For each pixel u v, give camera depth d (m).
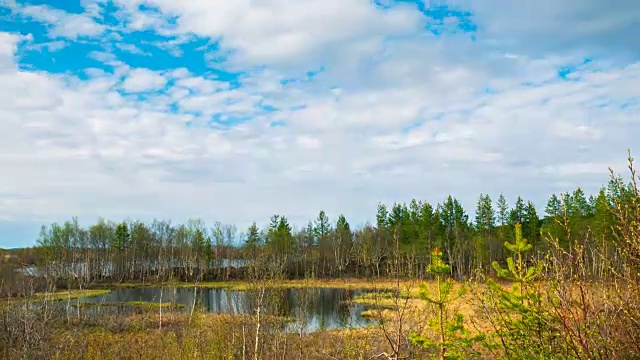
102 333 23.31
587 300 4.30
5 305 20.16
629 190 4.21
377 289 8.88
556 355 4.87
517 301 5.68
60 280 54.94
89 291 53.03
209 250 74.06
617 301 4.21
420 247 54.97
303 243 74.56
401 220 72.56
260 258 16.88
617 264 4.37
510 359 5.43
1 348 16.39
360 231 67.88
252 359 13.71
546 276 4.98
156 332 23.36
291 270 48.94
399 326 8.29
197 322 20.23
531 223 54.62
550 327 4.94
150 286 63.47
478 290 6.34
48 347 16.58
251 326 14.80
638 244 3.99
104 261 76.12
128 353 17.39
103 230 79.00
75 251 65.75
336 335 16.75
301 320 17.69
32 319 17.73
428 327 7.88
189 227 79.19
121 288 60.81
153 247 80.38
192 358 14.63
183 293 54.59
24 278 28.23
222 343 15.36
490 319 5.61
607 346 4.19
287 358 15.09
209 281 68.12
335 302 32.16
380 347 10.20
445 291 7.41
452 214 72.88
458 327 7.02
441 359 7.28
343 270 57.91
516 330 5.53
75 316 30.47
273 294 15.30
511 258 6.33
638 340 4.05
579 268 4.32
